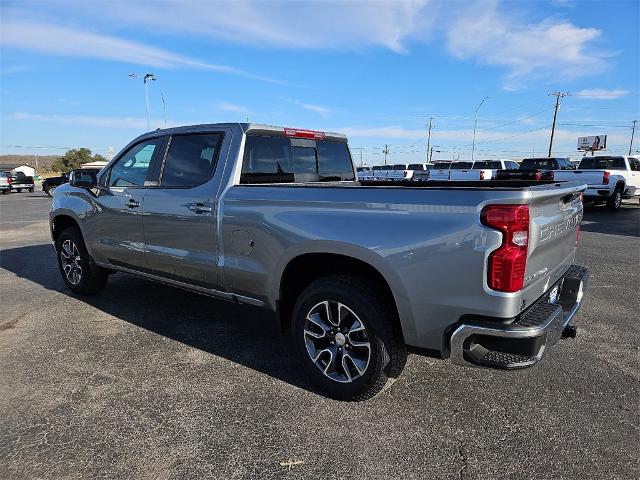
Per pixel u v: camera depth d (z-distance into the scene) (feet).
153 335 14.66
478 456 8.73
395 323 9.96
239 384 11.50
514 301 8.30
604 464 8.50
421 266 8.99
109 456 8.74
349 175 17.63
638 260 26.27
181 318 16.22
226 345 13.88
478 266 8.41
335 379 10.66
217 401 10.70
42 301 18.29
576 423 9.79
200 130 13.55
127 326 15.44
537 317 8.71
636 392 11.07
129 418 9.99
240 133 12.78
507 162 82.74
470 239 8.45
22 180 117.29
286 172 14.40
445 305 8.85
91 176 16.46
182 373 12.07
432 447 9.00
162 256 14.16
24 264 26.03
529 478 8.15
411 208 9.12
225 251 12.37
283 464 8.54
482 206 8.37
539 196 8.51
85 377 11.84
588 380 11.66
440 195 8.84
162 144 14.43
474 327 8.52
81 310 17.12
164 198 13.82
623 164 60.39
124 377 11.85
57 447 9.00
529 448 8.96
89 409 10.35
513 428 9.62
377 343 9.89
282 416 10.08
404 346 10.11
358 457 8.71
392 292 9.41
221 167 12.72
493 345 8.61
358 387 10.31
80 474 8.25
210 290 13.24
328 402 10.66
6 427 9.66
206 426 9.70
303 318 10.98
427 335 9.23
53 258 27.91
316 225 10.36
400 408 10.39
